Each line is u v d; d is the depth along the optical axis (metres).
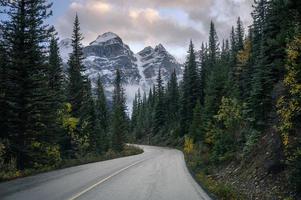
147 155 50.00
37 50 28.36
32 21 27.72
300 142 14.16
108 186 15.91
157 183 17.89
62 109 38.16
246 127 28.28
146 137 116.62
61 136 38.19
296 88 14.58
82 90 46.75
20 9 27.77
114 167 27.20
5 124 26.72
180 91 105.56
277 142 17.84
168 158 42.03
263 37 27.52
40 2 28.00
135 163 32.44
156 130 109.12
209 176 24.45
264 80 25.33
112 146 66.06
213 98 49.84
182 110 84.06
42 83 27.97
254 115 24.92
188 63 87.88
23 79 27.08
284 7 18.03
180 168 28.16
